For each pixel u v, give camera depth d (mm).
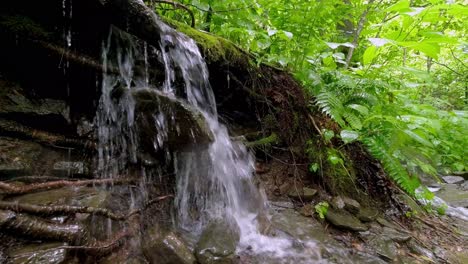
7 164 1604
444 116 4543
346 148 3219
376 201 3000
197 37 2488
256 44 3311
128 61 2205
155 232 1743
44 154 1836
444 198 4141
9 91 1822
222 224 1990
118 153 2133
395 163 2756
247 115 3164
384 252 2229
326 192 2795
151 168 2178
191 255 1663
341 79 3258
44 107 1940
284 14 3412
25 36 1761
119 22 1927
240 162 2662
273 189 2742
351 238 2332
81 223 1476
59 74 1998
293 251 2029
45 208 1394
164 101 1993
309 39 3416
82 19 1896
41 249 1266
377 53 3314
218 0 3180
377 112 3064
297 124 3129
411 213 2975
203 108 2568
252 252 1935
